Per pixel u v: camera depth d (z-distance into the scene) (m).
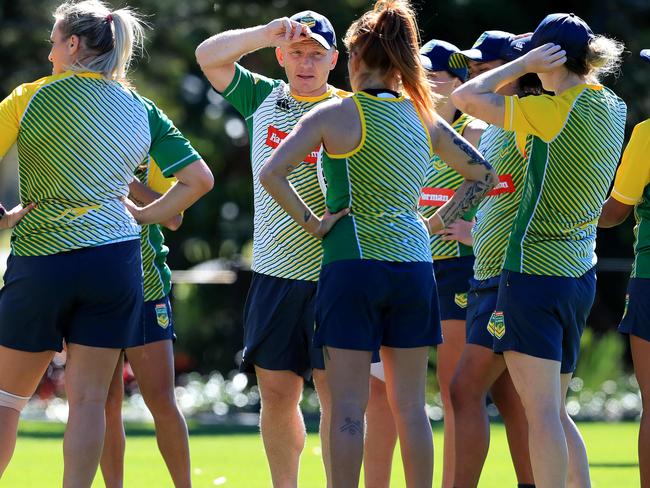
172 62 70.62
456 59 23.50
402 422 19.67
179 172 21.09
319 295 19.45
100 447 19.70
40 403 59.41
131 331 20.12
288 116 22.16
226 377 70.69
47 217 19.66
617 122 20.77
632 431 48.06
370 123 19.23
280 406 22.53
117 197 20.14
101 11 20.42
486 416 21.98
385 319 19.61
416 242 19.50
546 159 20.27
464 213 20.39
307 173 21.61
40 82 19.95
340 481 18.88
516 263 20.53
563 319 20.56
